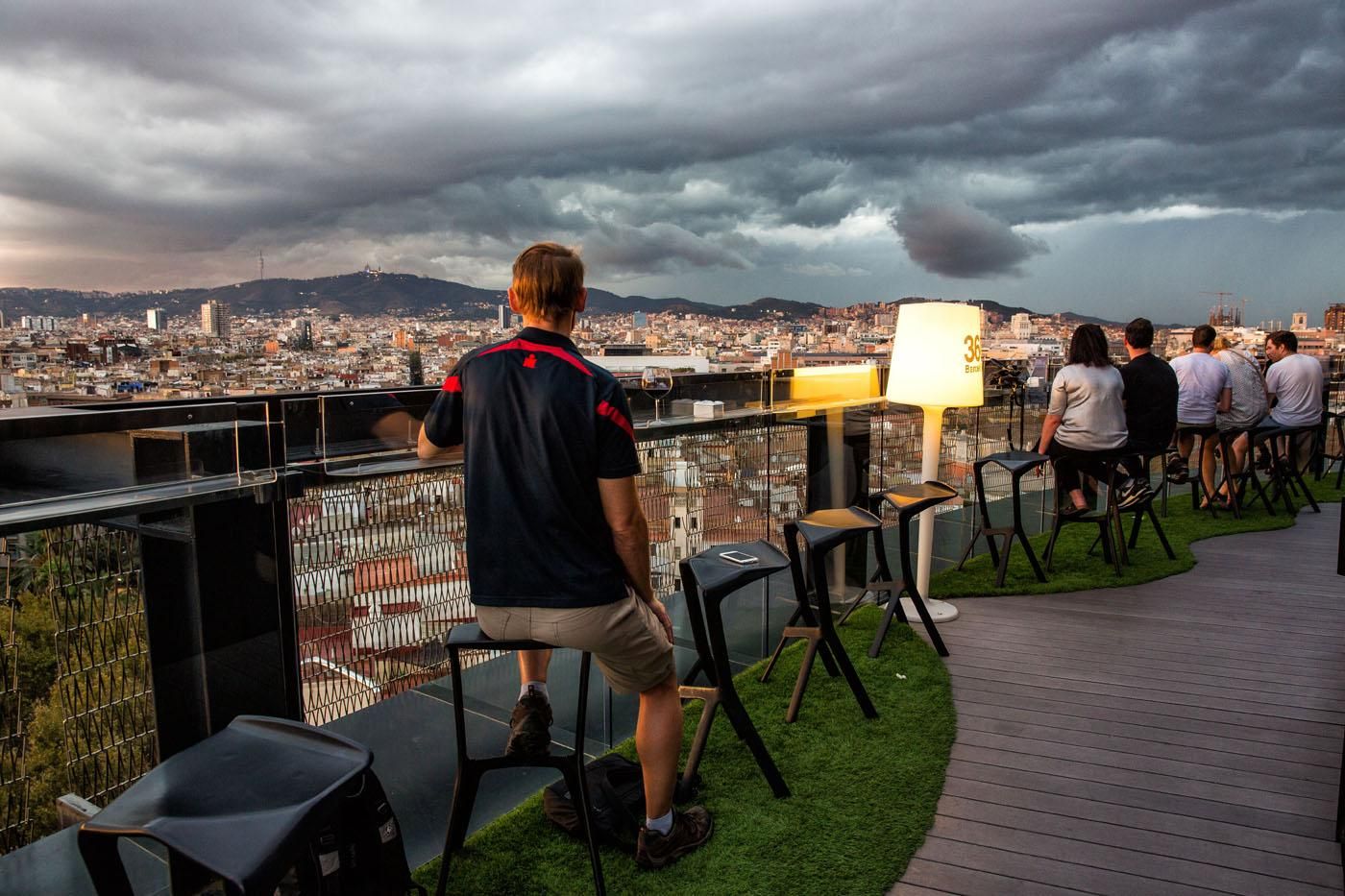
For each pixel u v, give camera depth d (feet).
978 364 12.44
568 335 5.87
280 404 6.59
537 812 7.47
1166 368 16.85
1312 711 9.70
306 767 4.07
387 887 5.25
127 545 5.93
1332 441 30.66
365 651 7.77
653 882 6.43
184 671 6.35
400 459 7.88
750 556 8.18
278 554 6.87
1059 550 17.89
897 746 8.71
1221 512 22.26
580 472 5.54
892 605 11.46
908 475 16.20
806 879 6.44
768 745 8.75
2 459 5.01
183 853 3.36
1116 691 10.30
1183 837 7.05
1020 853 6.83
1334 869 6.56
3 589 5.29
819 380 13.57
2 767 5.41
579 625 5.65
